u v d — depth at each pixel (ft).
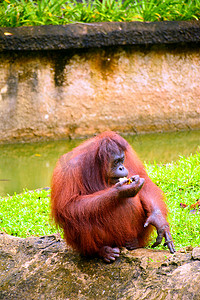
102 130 51.88
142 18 53.67
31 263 21.40
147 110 53.06
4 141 49.47
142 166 21.91
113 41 48.88
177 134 52.37
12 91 48.88
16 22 49.73
